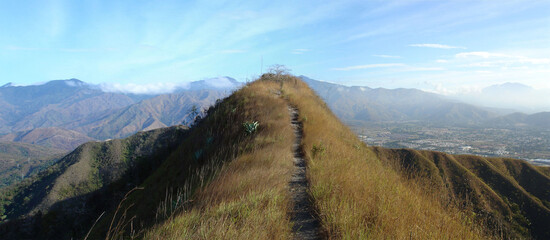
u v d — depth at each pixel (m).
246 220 3.53
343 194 4.21
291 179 5.89
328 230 3.38
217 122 14.07
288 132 10.12
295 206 4.46
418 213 3.69
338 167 5.91
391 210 3.71
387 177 5.36
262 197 4.32
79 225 17.20
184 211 4.09
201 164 9.05
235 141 9.66
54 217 18.52
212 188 5.07
